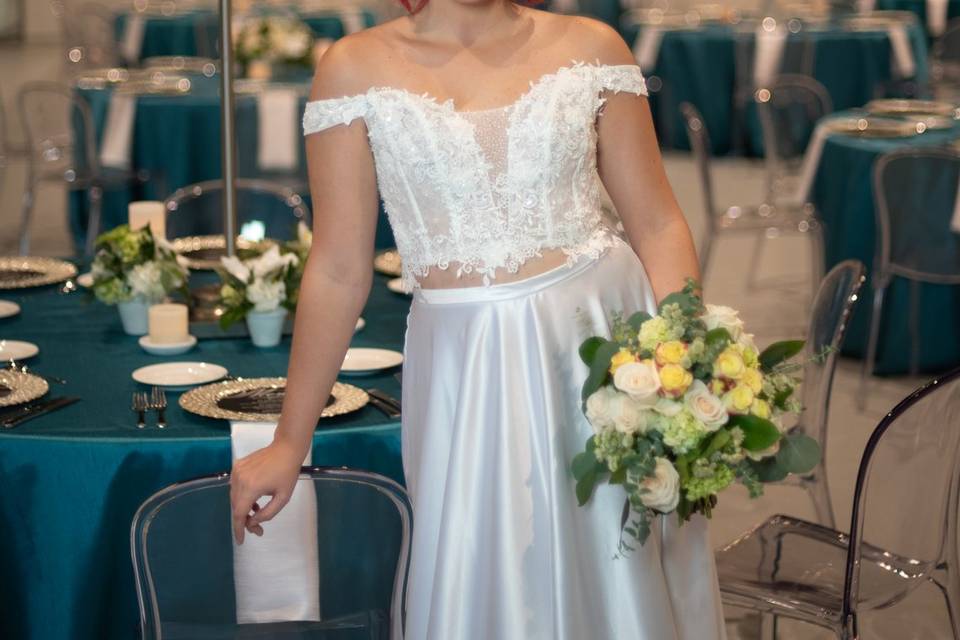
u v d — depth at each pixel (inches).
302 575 76.7
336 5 355.9
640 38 358.3
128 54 343.6
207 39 343.0
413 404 75.0
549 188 70.3
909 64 328.8
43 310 119.0
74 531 86.9
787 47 326.3
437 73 70.2
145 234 110.7
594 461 65.2
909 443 85.3
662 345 62.0
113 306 120.7
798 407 65.4
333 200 71.6
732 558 97.4
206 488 74.7
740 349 62.8
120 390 96.7
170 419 90.8
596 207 73.7
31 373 100.2
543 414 69.3
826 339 110.9
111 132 222.8
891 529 89.7
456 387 71.6
